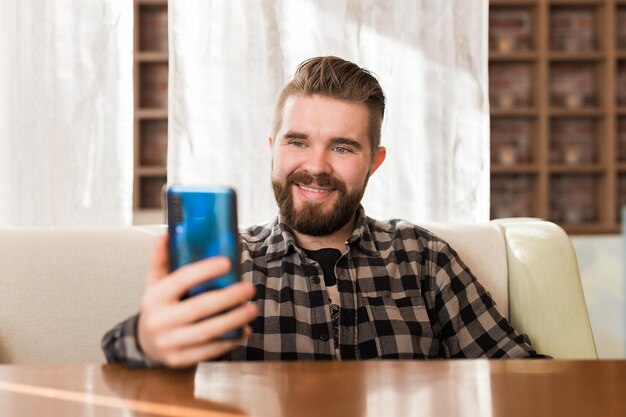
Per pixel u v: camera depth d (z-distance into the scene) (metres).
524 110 5.04
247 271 1.38
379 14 1.92
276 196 1.43
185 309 0.70
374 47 1.92
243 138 1.89
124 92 1.87
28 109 1.84
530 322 1.49
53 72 1.84
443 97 1.95
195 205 0.75
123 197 1.87
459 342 1.43
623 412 0.68
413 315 1.40
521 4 5.16
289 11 1.90
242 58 1.88
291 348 1.33
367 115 1.42
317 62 1.44
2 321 1.37
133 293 1.42
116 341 0.83
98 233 1.45
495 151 5.27
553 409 0.69
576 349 1.46
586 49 5.28
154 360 0.80
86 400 0.72
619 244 3.53
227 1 1.88
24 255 1.39
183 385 0.77
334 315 1.37
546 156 5.05
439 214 1.95
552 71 5.31
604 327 3.53
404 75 1.94
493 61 5.21
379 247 1.47
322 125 1.39
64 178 1.85
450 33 1.94
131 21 1.87
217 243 0.75
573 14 5.29
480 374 0.82
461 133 1.95
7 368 0.85
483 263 1.55
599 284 3.53
